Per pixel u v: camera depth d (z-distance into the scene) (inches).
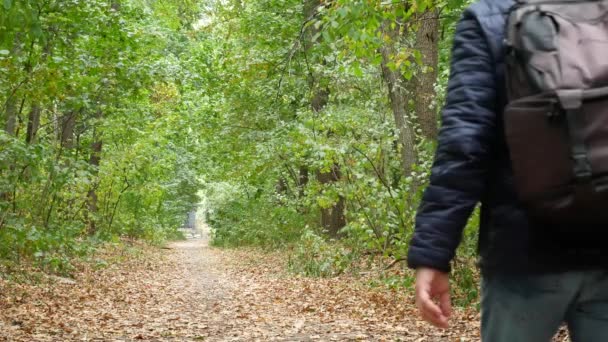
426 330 358.3
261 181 1230.3
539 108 65.9
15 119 570.6
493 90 73.4
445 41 679.7
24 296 483.8
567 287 67.5
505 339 70.8
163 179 1395.2
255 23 877.8
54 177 542.0
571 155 64.2
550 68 66.5
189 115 1151.6
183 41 1157.7
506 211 71.2
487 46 74.0
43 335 342.6
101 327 383.2
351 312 446.9
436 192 73.6
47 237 485.1
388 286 522.3
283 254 1104.8
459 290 430.0
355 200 517.7
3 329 353.4
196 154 1545.3
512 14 72.7
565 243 67.2
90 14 580.4
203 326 393.1
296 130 576.4
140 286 664.4
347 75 634.8
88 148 870.4
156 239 1579.7
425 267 73.6
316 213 1019.3
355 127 535.5
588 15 69.6
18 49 490.0
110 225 1038.4
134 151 951.6
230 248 1683.1
